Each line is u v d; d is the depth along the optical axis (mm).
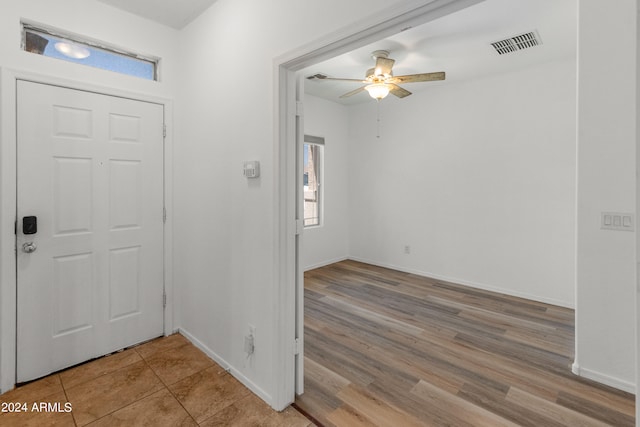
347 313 3371
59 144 2207
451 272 4477
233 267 2225
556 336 2846
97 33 2338
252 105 2020
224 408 1909
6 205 2014
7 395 1995
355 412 1878
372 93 3408
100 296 2438
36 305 2148
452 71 3826
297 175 1954
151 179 2672
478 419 1817
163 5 2393
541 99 3654
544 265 3711
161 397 2002
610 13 2025
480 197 4164
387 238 5219
